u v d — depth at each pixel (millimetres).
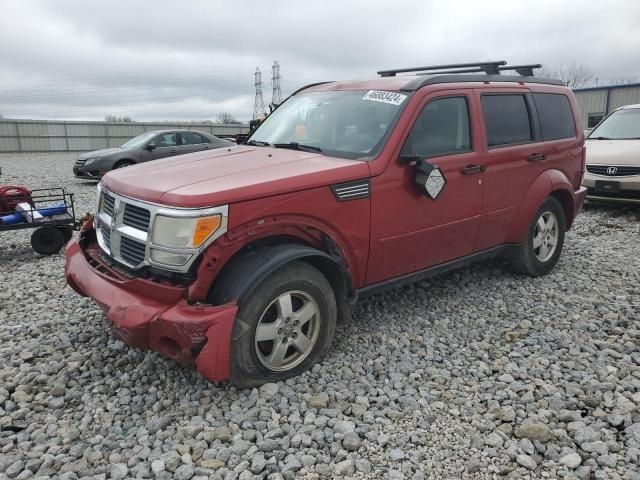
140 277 3451
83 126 37406
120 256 3641
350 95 4645
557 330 4414
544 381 3635
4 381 3646
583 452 2918
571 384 3551
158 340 3271
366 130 4207
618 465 2807
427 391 3506
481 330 4438
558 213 5723
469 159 4559
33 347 4121
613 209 9648
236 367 3303
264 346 3543
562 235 5840
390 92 4402
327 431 3062
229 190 3262
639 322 4527
